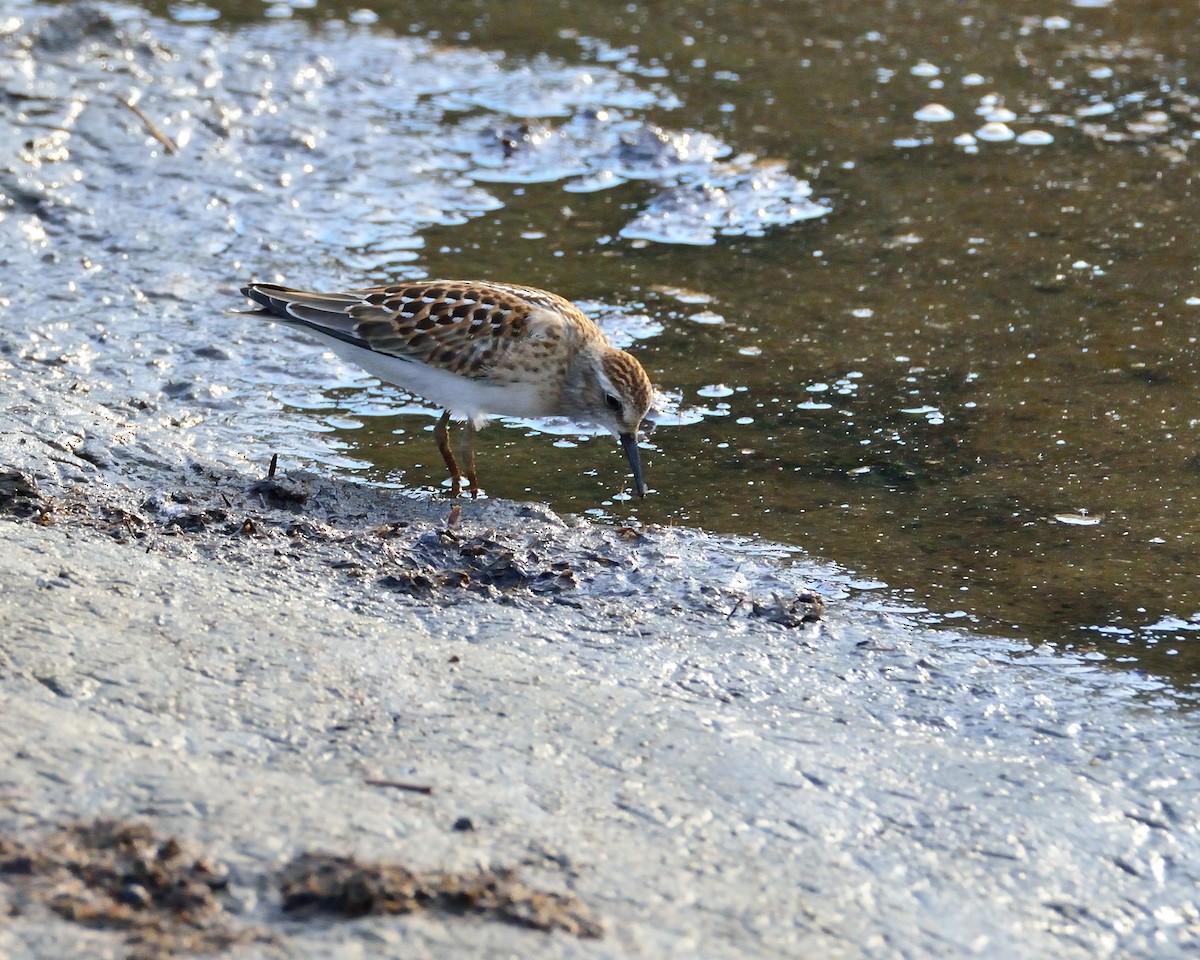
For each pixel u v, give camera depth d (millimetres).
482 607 11164
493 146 20594
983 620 11469
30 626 9516
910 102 22125
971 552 12500
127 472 13109
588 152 20562
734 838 8492
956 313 16750
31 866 7363
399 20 24562
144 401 14414
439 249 18031
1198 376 15398
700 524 12914
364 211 18812
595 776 8891
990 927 8062
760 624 11242
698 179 19906
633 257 18047
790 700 10172
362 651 10008
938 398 15086
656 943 7426
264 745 8734
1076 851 8766
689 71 23047
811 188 19766
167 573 10836
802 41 24156
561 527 12680
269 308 14086
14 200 18094
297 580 11234
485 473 13898
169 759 8375
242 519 12234
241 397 14844
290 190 19156
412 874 7586
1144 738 9984
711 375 15516
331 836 7844
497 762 8867
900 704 10242
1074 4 25375
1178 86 22500
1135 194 19484
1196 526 12891
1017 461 13961
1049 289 17250
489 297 13625
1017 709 10273
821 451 14195
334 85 21938
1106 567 12266
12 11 23000
